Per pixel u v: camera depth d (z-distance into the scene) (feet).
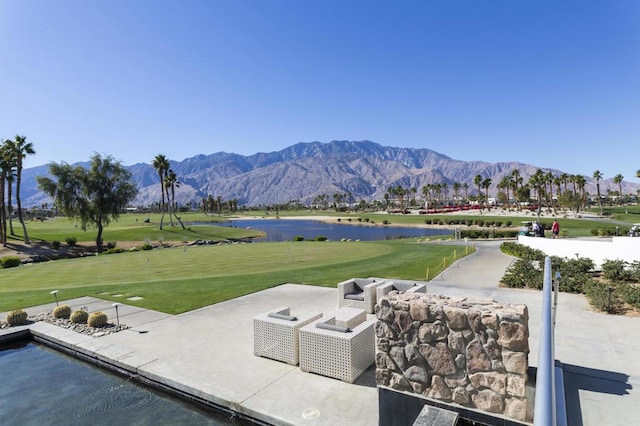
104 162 149.48
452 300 15.02
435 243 107.14
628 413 16.48
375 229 253.24
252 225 325.42
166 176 230.68
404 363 14.87
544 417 4.06
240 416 19.22
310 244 112.78
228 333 29.91
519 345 12.86
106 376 24.98
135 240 167.12
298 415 18.03
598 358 22.38
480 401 13.50
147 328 31.76
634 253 51.19
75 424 19.34
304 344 22.62
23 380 24.63
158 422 19.40
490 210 377.71
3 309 40.22
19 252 132.98
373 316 32.78
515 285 43.24
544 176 353.92
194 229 204.64
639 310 31.58
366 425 17.04
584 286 38.01
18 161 146.20
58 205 142.72
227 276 55.62
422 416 13.66
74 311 36.37
